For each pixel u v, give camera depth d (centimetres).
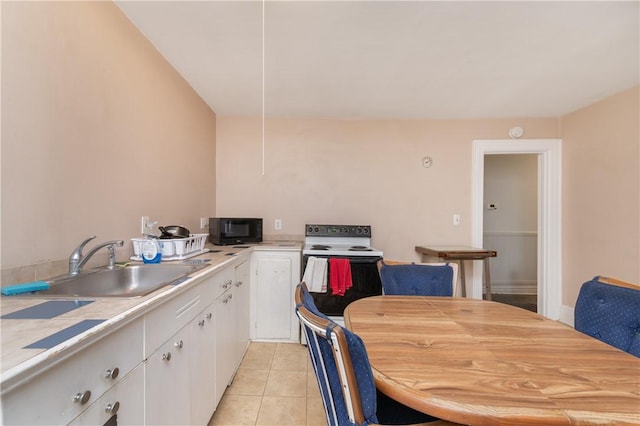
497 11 153
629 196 242
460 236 317
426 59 200
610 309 119
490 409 66
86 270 127
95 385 70
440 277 182
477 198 315
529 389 73
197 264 156
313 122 315
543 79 228
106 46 142
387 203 316
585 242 280
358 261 250
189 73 220
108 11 143
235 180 311
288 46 185
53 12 112
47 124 110
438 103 276
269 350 243
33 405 54
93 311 79
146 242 158
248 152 312
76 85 124
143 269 148
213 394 154
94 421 69
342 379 73
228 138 310
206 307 144
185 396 120
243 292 226
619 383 76
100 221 139
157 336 98
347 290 248
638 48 186
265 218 312
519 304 371
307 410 169
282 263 257
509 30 168
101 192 140
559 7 149
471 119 316
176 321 112
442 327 116
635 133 238
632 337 111
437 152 317
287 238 312
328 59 201
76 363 64
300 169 314
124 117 156
